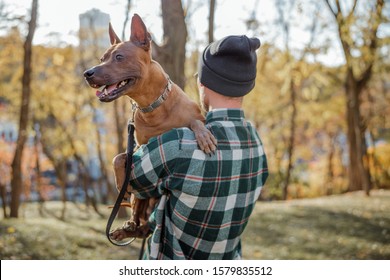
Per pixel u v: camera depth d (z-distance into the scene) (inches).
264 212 485.7
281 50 582.2
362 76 649.0
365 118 802.2
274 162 1093.8
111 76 89.7
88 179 812.0
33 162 893.2
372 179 943.0
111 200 844.0
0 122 768.9
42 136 704.4
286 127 968.3
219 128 79.8
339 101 809.5
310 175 1249.4
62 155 745.0
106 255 270.2
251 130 85.1
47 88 634.2
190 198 76.2
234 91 81.7
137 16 94.7
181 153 75.8
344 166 1201.4
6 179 803.4
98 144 808.3
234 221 81.4
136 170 78.4
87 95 682.2
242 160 80.7
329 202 564.7
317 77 594.2
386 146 957.8
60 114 683.4
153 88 93.4
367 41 528.7
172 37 225.8
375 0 465.4
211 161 77.0
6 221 403.5
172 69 224.8
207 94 84.6
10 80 686.5
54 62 563.8
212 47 83.4
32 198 991.6
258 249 316.5
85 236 321.1
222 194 77.9
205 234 78.8
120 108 729.6
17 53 589.9
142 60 92.7
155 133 95.2
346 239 342.6
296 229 389.4
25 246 280.4
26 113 474.0
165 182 77.2
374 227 386.9
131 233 91.4
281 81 824.9
